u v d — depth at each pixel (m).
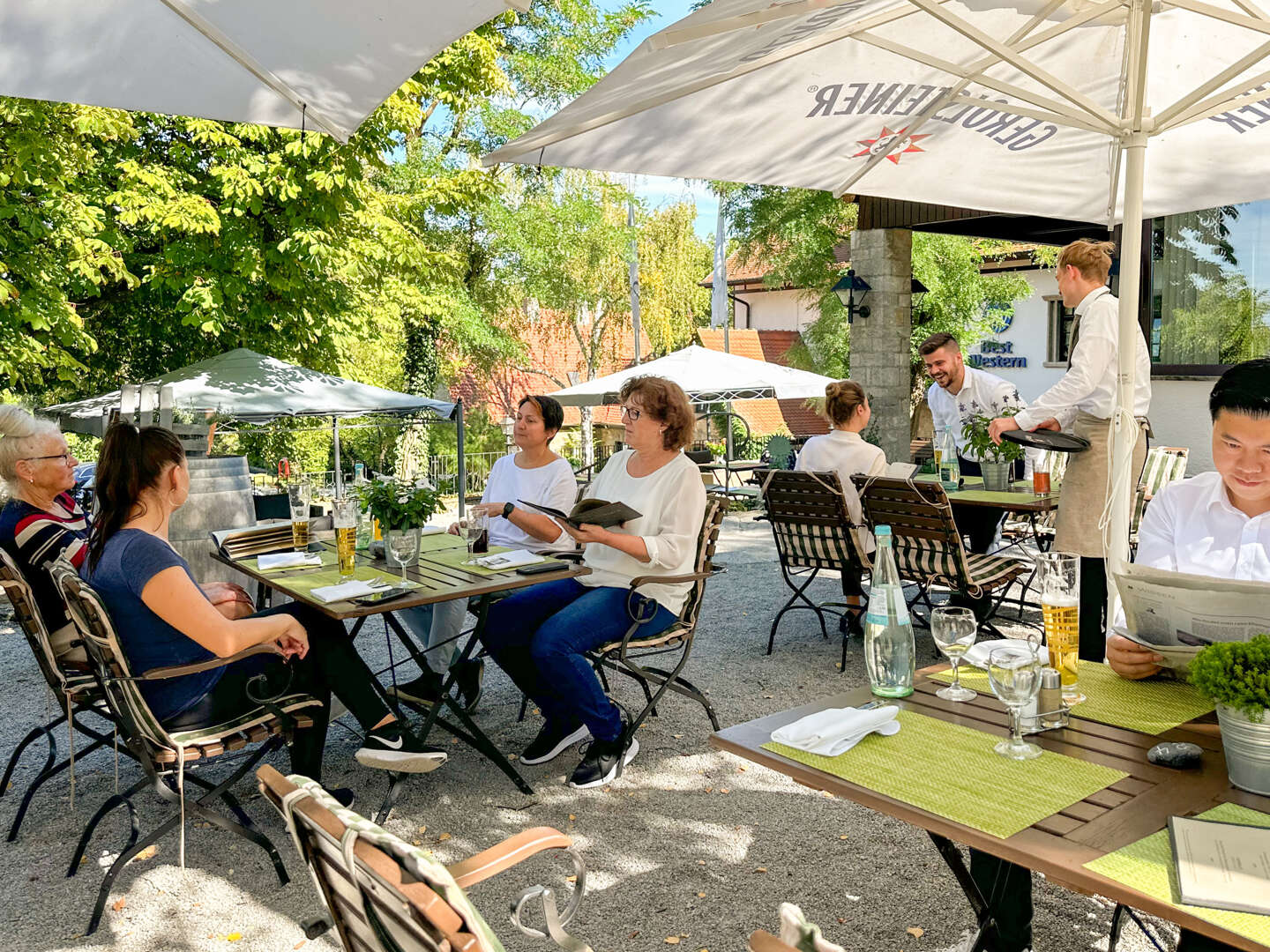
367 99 3.67
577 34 21.80
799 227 18.44
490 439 22.30
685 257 29.72
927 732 2.10
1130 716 2.17
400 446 18.80
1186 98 2.95
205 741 3.19
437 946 1.24
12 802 4.06
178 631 3.21
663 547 4.16
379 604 3.53
